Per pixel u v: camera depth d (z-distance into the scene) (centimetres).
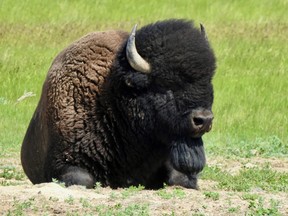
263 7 10238
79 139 3052
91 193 2730
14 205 2503
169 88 3033
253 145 4697
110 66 3100
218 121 5344
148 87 3055
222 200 2633
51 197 2589
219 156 4409
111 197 2634
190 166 3052
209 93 3041
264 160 4331
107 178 3092
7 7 9300
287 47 7800
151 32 3100
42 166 3250
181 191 2728
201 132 3030
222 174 3653
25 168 3469
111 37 3178
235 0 10438
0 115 5347
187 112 3017
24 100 5759
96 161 3066
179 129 3036
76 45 3159
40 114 3244
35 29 8094
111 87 3070
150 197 2641
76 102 3073
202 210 2477
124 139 3084
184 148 3045
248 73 6681
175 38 3059
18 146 4662
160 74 3030
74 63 3116
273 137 4831
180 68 3019
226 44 7681
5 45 7300
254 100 5888
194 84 3022
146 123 3070
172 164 3070
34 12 9300
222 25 8919
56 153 3073
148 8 9900
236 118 5466
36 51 7156
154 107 3044
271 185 3164
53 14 9288
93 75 3089
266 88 6306
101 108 3066
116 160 3086
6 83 6072
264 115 5550
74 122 3059
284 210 2508
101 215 2378
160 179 3191
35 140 3300
